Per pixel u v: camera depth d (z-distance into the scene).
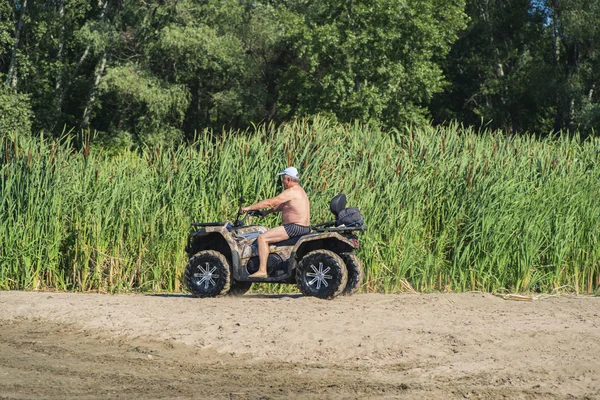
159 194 23.03
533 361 13.16
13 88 66.50
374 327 15.25
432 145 25.17
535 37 86.56
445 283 22.41
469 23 85.62
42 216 22.91
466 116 92.12
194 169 23.48
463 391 11.82
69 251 23.30
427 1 68.81
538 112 90.44
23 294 20.75
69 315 17.27
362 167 23.81
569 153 27.12
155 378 12.76
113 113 76.50
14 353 14.44
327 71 71.88
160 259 22.67
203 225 20.12
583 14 76.62
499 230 22.06
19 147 24.19
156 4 68.25
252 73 72.62
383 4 66.12
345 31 65.69
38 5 71.00
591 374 12.50
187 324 15.95
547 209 22.91
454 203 22.77
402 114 68.06
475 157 24.23
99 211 22.92
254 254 19.61
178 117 77.12
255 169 23.11
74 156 24.62
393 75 66.00
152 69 72.06
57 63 70.81
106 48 69.44
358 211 20.14
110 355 14.23
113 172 24.20
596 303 19.28
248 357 13.91
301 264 19.23
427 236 23.03
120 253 22.92
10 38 66.00
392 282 21.95
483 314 17.00
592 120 71.94
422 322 15.79
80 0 71.31
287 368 13.23
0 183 23.45
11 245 22.72
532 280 22.33
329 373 12.88
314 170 23.22
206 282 19.83
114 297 19.94
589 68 83.56
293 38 69.44
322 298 18.92
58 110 71.19
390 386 12.12
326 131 26.14
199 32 66.19
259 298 19.61
